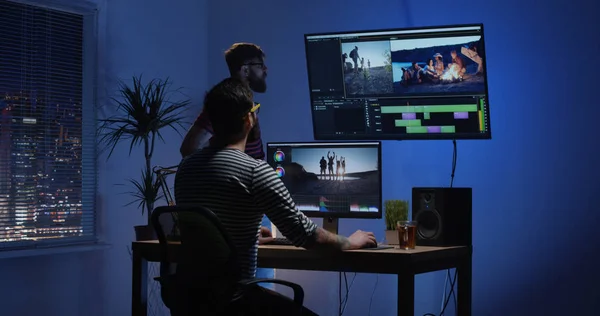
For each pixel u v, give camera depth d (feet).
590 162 11.11
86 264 13.83
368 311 13.32
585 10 11.16
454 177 12.40
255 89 11.02
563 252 11.35
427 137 11.43
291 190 11.03
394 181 13.07
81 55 14.14
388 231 10.31
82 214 13.98
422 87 11.23
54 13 13.73
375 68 11.46
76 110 13.99
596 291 11.03
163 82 15.19
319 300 13.89
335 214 10.75
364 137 11.82
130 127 14.67
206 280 7.27
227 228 7.37
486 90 10.82
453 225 9.87
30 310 12.94
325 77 11.84
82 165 13.98
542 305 11.53
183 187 7.64
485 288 12.07
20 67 13.24
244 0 15.34
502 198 11.93
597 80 11.07
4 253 12.47
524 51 11.73
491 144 12.05
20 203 13.16
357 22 13.58
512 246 11.82
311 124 14.10
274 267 9.45
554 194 11.43
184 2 15.72
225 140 7.75
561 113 11.38
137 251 10.24
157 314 14.76
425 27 10.97
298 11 14.43
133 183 13.73
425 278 12.73
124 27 14.57
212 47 15.93
